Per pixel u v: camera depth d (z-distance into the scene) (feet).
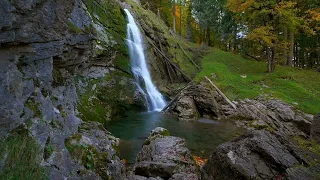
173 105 57.11
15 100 13.21
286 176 16.03
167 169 22.24
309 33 70.74
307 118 46.55
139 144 35.06
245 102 55.31
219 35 106.22
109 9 62.90
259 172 16.98
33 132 14.23
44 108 16.20
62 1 16.88
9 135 12.74
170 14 133.49
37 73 16.16
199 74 72.84
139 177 21.22
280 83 64.54
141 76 62.85
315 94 58.75
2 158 11.74
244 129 45.37
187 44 100.63
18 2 12.94
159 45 82.79
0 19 12.21
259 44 90.33
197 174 22.61
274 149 18.17
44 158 14.33
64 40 17.87
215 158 20.24
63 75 21.71
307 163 17.22
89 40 22.71
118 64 56.65
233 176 17.56
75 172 15.66
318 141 23.24
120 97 53.83
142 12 87.66
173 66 79.20
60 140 16.58
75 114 23.59
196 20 129.80
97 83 48.49
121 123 47.78
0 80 12.49
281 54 87.10
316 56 101.81
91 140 20.03
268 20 69.10
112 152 21.13
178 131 43.29
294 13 67.00
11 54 13.75
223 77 70.33
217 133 42.39
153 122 49.14
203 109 55.26
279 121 47.52
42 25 15.17
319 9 68.13
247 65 84.74
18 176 12.07
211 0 103.91
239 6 68.54
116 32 61.11
